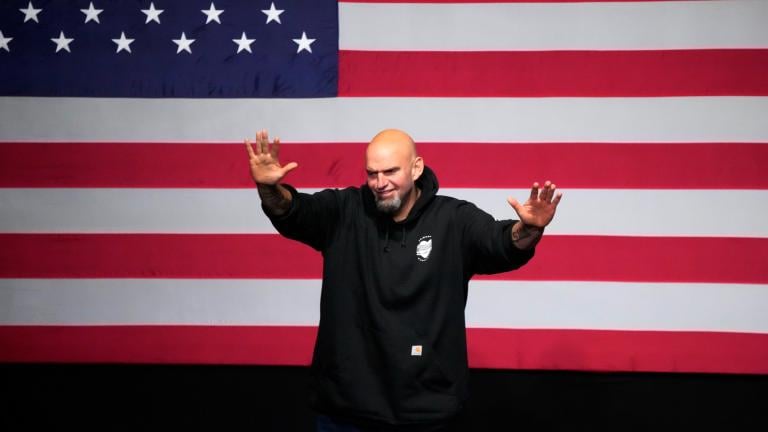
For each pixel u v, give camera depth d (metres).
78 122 3.24
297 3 3.23
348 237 2.21
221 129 3.23
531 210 1.95
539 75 3.17
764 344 3.11
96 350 3.23
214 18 3.24
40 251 3.24
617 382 3.16
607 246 3.15
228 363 3.23
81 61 3.24
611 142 3.15
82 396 3.23
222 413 3.23
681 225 3.13
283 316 3.24
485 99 3.18
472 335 3.19
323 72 3.21
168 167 3.24
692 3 3.13
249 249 3.24
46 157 3.24
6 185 3.24
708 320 3.12
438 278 2.14
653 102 3.14
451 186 3.19
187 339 3.23
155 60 3.24
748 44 3.12
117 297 3.24
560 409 3.17
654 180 3.14
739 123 3.12
